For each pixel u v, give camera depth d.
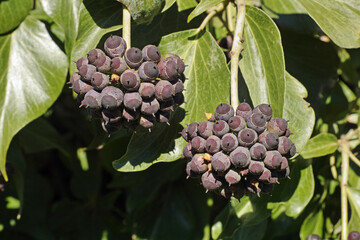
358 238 0.44
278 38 0.40
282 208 0.48
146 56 0.38
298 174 0.45
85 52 0.41
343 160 0.46
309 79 0.48
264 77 0.41
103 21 0.42
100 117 0.39
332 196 0.49
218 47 0.41
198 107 0.41
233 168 0.38
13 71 0.44
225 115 0.38
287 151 0.38
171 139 0.41
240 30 0.40
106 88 0.37
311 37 0.48
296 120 0.43
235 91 0.39
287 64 0.48
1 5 0.44
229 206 0.46
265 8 0.47
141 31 0.44
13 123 0.43
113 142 0.50
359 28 0.42
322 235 0.48
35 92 0.44
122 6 0.41
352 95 0.48
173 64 0.38
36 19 0.44
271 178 0.38
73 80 0.39
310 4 0.42
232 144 0.37
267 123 0.38
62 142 0.52
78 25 0.42
